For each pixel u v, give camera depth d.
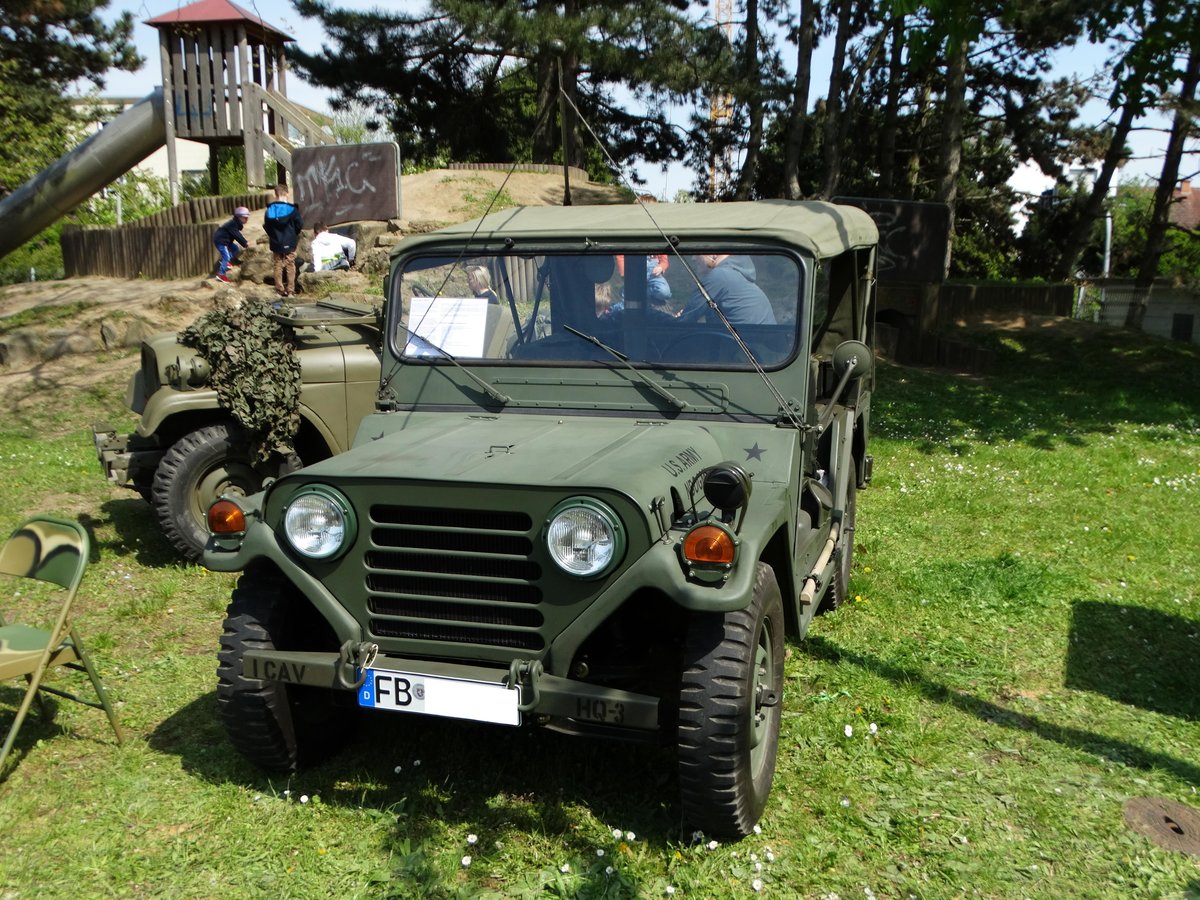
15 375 12.62
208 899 3.15
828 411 4.53
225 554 3.51
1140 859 3.40
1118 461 9.87
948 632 5.40
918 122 29.42
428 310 4.38
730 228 4.05
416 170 25.58
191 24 16.75
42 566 4.00
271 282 14.10
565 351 4.20
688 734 3.15
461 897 3.14
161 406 5.95
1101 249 41.09
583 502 3.10
